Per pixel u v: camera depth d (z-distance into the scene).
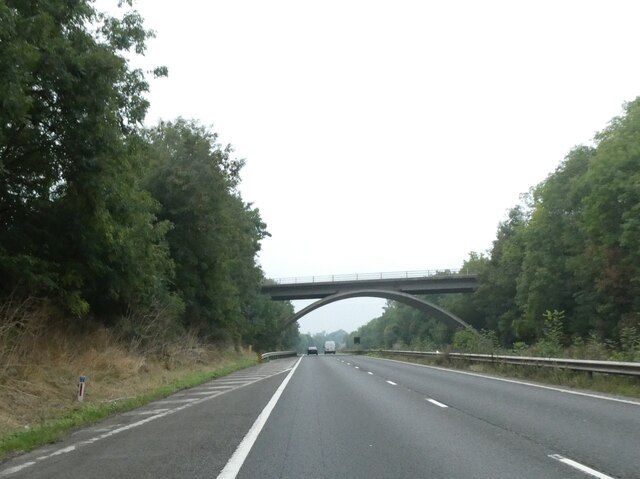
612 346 23.72
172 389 18.92
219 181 34.34
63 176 16.88
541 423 10.47
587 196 44.88
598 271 45.12
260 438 9.45
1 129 13.33
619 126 43.16
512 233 74.25
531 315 54.66
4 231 17.17
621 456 7.52
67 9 15.45
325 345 109.12
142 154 21.72
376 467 7.25
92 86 15.42
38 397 13.45
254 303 66.69
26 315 15.73
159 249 26.47
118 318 24.50
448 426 10.41
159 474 7.03
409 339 130.00
